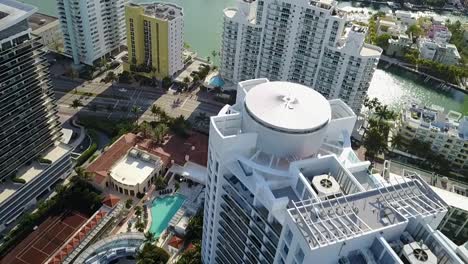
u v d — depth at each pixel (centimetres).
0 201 14088
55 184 16600
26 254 13925
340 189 7969
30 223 14725
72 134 19188
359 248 6844
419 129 19250
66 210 15512
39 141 15600
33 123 14925
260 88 9462
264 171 8381
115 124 19912
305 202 7338
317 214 6944
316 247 6391
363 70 19138
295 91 9500
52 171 16025
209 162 9694
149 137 18962
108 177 16512
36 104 14750
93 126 19750
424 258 6569
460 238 15088
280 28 19725
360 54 18900
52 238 14512
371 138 19100
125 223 15400
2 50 12681
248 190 8744
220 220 10138
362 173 8731
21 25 13388
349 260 6812
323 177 8062
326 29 18838
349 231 6694
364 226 6838
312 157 8994
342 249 6681
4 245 13938
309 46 19688
